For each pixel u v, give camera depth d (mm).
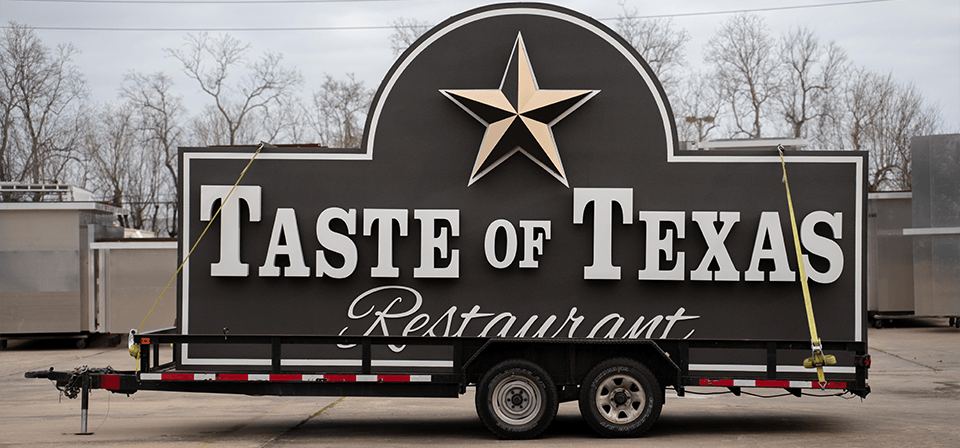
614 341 8562
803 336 8883
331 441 8477
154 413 10656
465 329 9023
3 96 37375
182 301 9156
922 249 21328
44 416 10438
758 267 8898
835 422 9547
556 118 9047
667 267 8969
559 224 9031
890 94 35906
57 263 19656
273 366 8742
